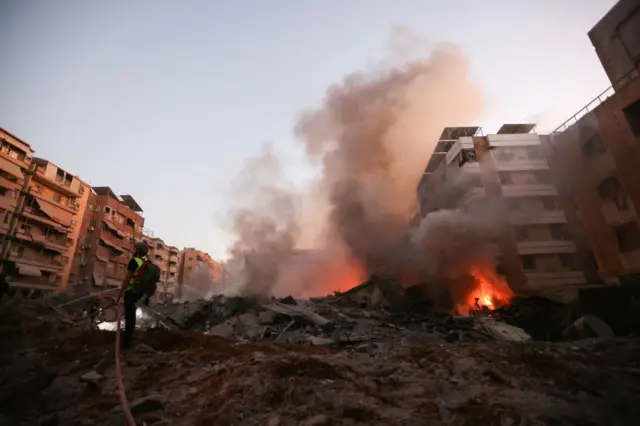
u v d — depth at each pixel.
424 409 3.23
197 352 5.25
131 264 5.49
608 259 24.39
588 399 3.60
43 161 36.94
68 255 40.75
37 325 6.60
